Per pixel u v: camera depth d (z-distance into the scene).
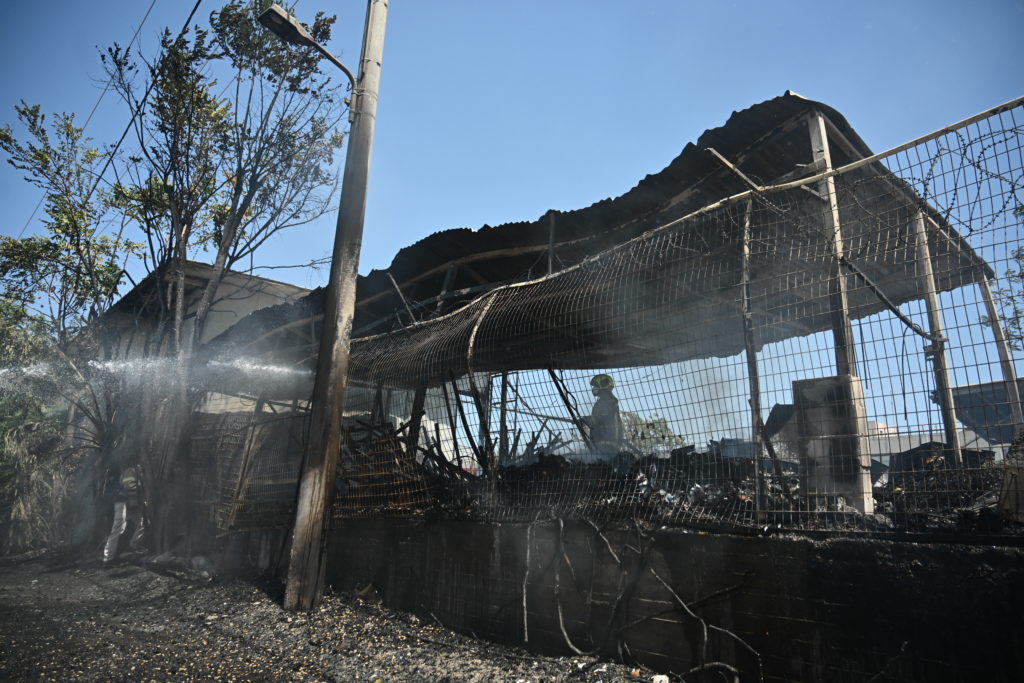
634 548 4.30
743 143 5.67
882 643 3.15
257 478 8.91
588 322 5.39
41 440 13.30
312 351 10.84
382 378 7.08
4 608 6.90
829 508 3.70
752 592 3.65
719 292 4.98
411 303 9.62
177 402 10.42
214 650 5.05
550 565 4.87
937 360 4.12
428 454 6.73
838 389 3.83
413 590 6.04
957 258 4.01
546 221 7.04
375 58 7.41
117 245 14.37
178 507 9.99
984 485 3.71
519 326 5.64
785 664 3.44
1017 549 2.86
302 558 6.22
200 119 11.65
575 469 5.32
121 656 4.84
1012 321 3.23
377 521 6.70
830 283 4.41
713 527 3.94
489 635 5.20
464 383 6.72
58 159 12.48
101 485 11.16
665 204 6.38
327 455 6.43
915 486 3.74
